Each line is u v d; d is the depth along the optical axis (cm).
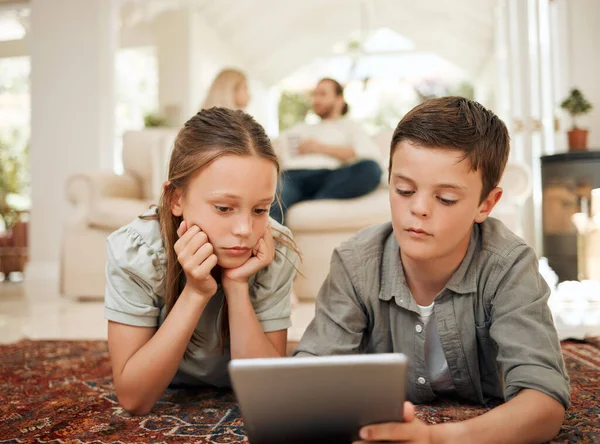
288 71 896
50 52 490
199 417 100
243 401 60
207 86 688
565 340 167
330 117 321
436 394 105
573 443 81
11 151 683
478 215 85
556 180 311
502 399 105
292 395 60
